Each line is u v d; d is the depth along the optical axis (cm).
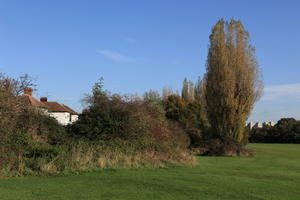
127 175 1218
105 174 1234
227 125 3105
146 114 2198
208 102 3203
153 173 1296
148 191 941
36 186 973
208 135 3428
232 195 925
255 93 3125
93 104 2039
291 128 7356
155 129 2219
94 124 1917
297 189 1053
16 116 1498
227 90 3084
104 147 1619
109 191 928
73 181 1070
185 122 4091
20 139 1398
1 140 1248
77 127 1948
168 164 1623
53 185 994
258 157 2689
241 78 3098
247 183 1128
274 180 1254
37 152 1369
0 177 1116
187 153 2014
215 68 3142
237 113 3097
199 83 5772
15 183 1017
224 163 2028
